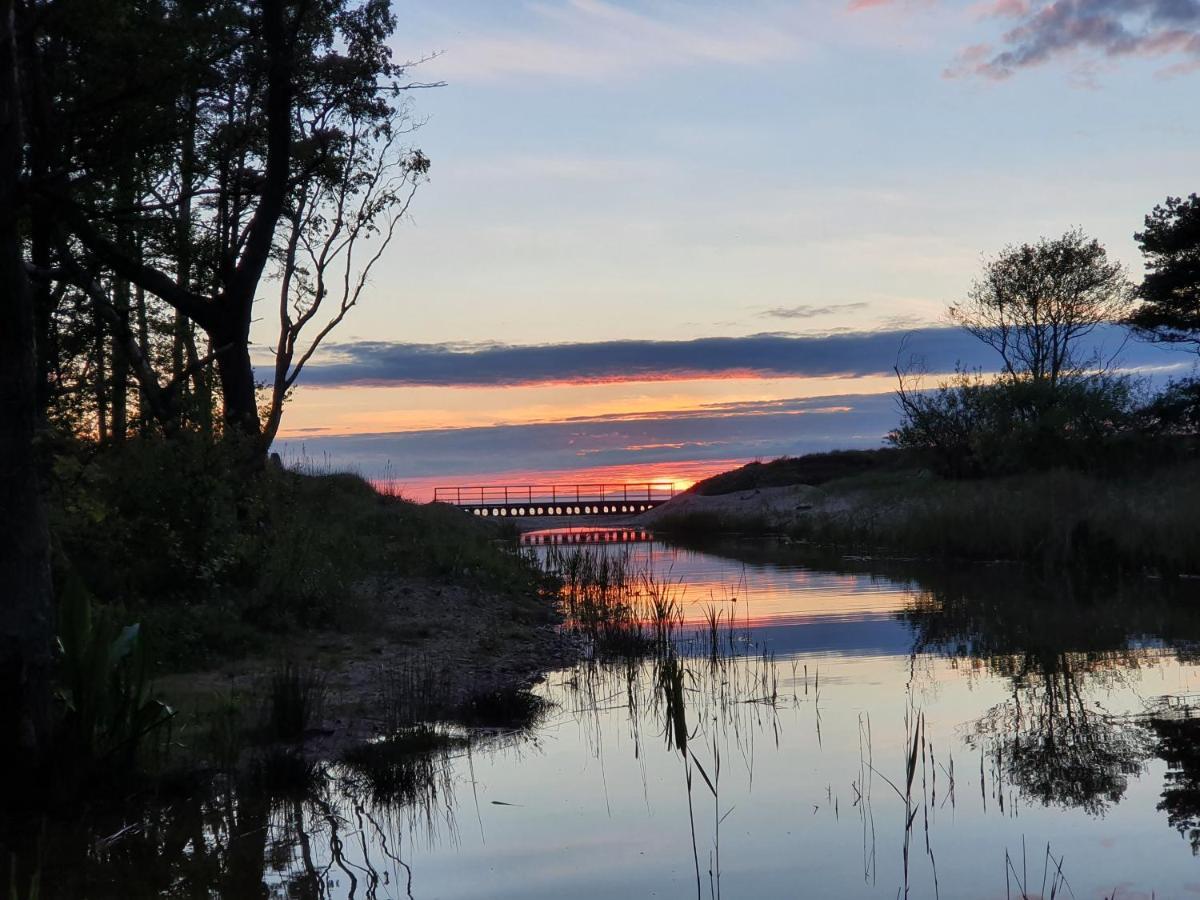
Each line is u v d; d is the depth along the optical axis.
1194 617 14.50
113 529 12.55
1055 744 8.12
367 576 16.12
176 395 18.34
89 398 19.64
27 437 6.47
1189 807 6.60
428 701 9.55
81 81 15.73
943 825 6.33
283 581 13.36
